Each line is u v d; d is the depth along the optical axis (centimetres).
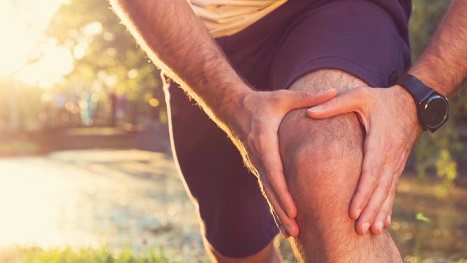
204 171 220
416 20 1066
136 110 3800
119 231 1043
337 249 124
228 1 189
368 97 136
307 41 165
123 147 3512
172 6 154
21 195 1598
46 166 2472
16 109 3812
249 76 193
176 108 217
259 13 184
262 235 226
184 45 153
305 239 129
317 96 135
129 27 167
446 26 152
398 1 186
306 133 133
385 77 157
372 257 125
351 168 128
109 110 4219
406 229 1053
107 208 1338
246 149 144
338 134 131
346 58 153
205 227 231
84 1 1836
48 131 3650
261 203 222
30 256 650
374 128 134
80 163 2612
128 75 1916
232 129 149
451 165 1159
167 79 221
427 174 2016
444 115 143
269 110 140
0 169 2347
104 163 2600
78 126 4072
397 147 135
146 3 154
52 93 3997
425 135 1155
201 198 225
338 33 161
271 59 185
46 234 1018
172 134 223
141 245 893
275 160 136
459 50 148
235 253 227
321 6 174
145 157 2897
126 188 1752
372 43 160
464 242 916
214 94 149
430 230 1035
